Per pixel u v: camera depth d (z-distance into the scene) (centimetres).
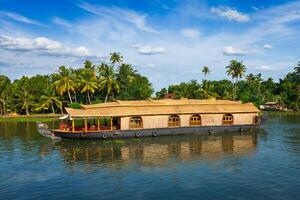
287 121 7450
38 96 9612
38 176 2919
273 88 13612
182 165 3228
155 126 4984
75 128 4756
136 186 2620
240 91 12544
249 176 2847
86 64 10031
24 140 4806
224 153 3759
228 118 5459
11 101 9575
